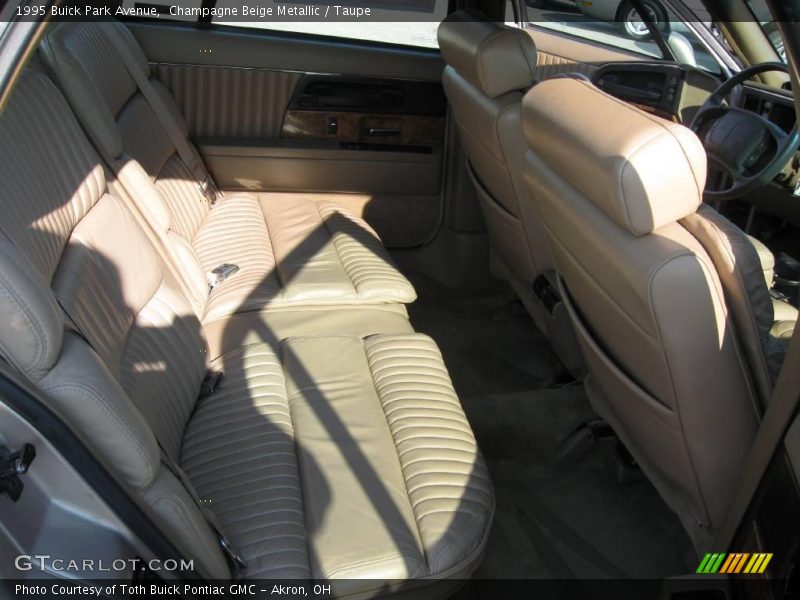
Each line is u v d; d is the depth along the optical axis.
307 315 2.21
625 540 1.93
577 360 2.24
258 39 2.88
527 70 2.04
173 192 2.57
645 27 2.99
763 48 2.44
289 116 3.00
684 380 1.32
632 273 1.26
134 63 2.53
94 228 1.62
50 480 1.03
